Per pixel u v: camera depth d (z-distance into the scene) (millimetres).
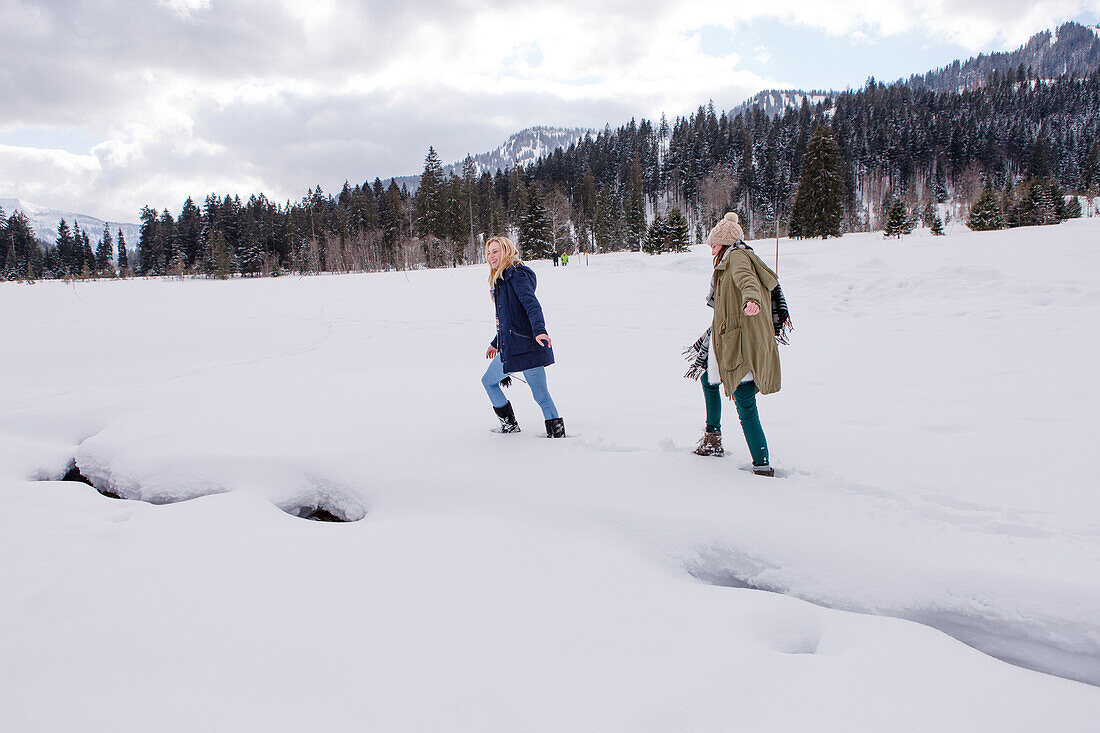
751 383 3254
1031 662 2119
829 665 1944
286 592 2432
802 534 2701
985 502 2877
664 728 1655
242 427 4855
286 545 2863
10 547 2902
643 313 12266
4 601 2404
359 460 3963
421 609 2291
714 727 1658
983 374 5453
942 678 1871
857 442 3826
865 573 2453
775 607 2332
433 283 24984
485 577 2527
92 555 2805
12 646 2109
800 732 1628
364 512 3572
